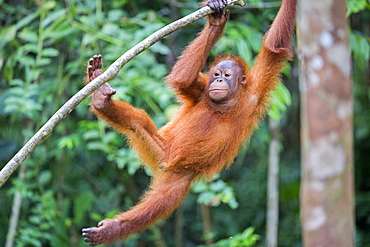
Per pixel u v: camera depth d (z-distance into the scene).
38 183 11.23
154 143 7.45
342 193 4.06
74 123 12.36
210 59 11.07
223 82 7.15
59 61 11.90
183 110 7.68
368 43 10.38
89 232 6.84
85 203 11.50
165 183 7.42
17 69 11.78
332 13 4.27
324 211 4.06
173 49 11.95
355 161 15.57
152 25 10.27
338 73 4.21
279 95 9.51
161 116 10.19
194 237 14.58
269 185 12.17
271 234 12.07
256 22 10.84
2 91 11.50
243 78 7.39
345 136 4.12
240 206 14.99
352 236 4.07
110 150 9.91
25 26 11.76
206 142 7.26
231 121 7.28
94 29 10.39
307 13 4.32
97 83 5.67
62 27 10.32
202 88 7.50
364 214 14.81
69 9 10.44
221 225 14.73
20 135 12.39
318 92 4.19
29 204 12.80
